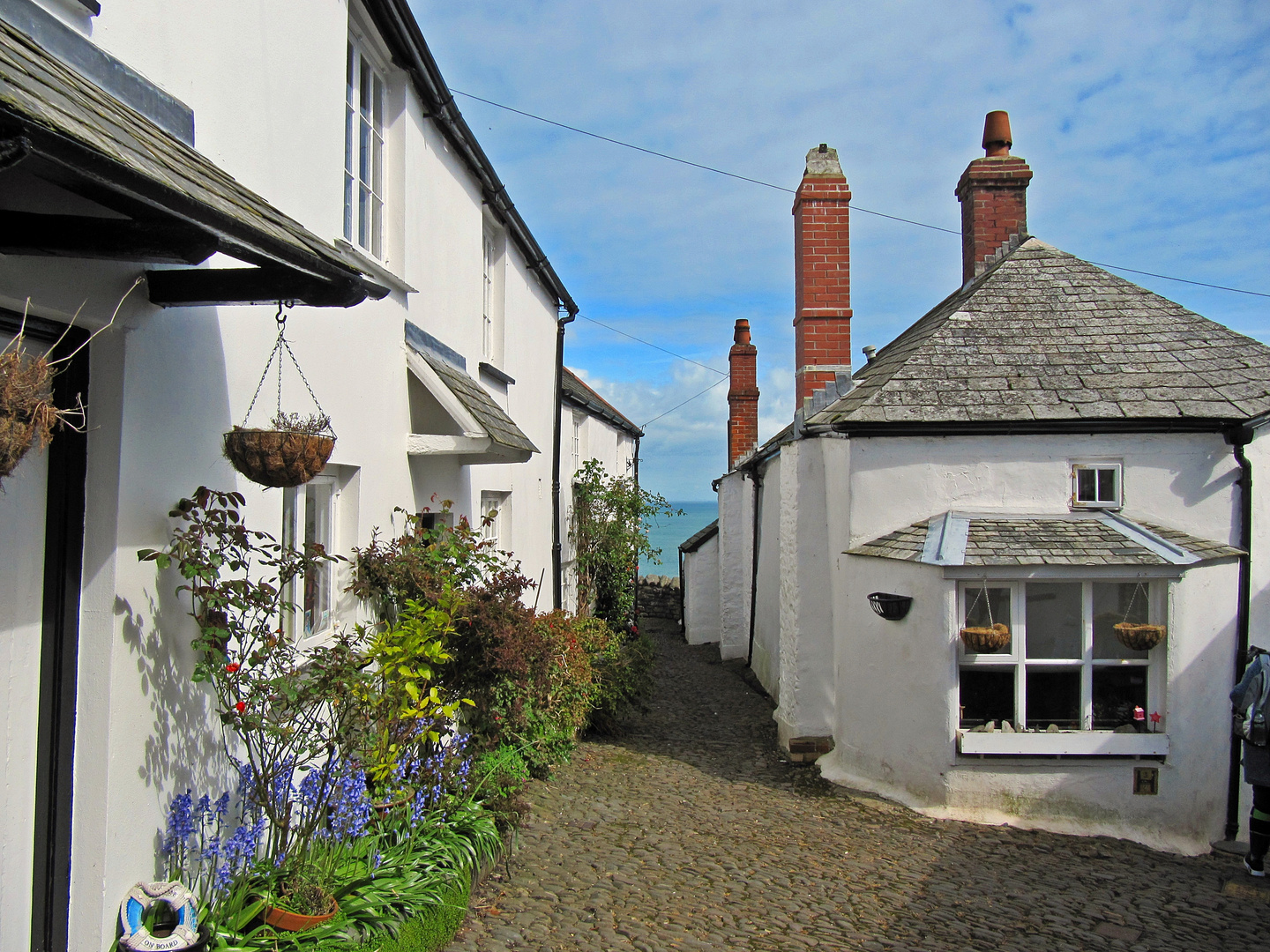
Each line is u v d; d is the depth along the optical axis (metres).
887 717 8.06
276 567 4.34
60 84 2.28
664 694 13.48
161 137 2.91
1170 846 7.28
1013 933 5.30
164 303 3.30
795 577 9.31
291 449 3.31
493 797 5.73
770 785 8.39
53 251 2.57
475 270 8.47
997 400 8.20
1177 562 7.23
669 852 6.18
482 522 6.73
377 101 6.29
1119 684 7.63
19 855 2.90
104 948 3.00
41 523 2.97
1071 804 7.41
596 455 17.58
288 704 3.73
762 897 5.53
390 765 4.25
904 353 9.59
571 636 8.45
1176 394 8.08
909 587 7.80
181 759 3.50
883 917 5.41
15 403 1.95
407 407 6.30
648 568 58.56
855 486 8.46
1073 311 9.27
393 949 3.63
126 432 3.15
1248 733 6.73
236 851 3.51
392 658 4.32
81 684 3.06
